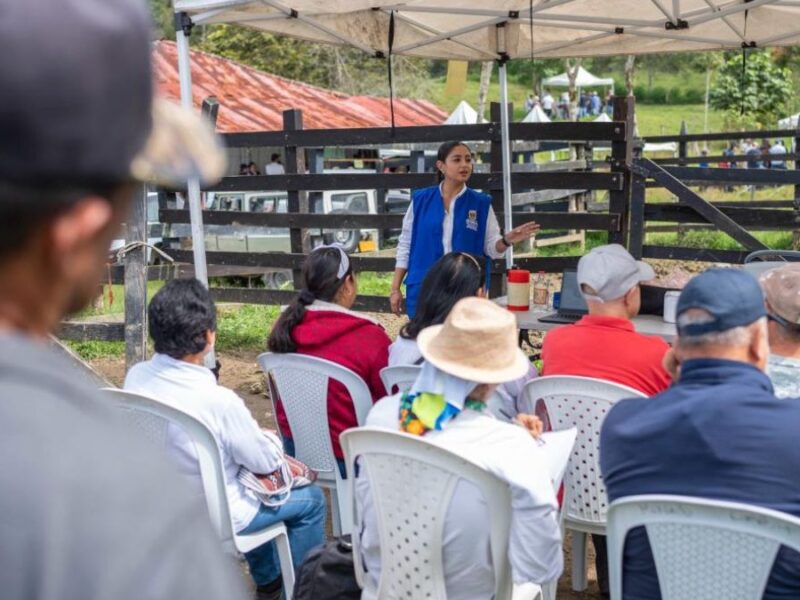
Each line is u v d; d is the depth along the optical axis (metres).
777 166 23.98
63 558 0.64
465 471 2.53
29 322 0.78
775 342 3.03
